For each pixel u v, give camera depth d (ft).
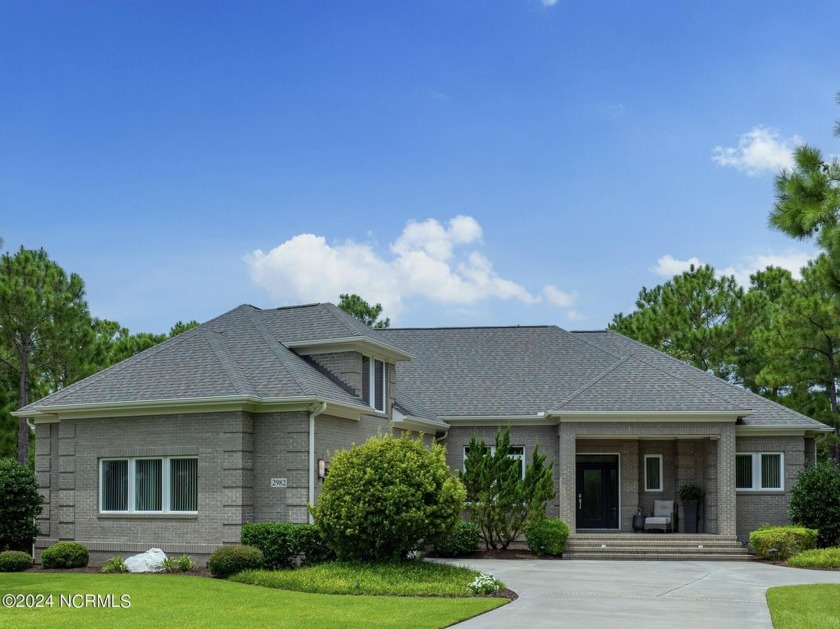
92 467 82.64
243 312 97.55
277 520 77.77
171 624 48.01
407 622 48.78
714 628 49.39
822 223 46.44
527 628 48.65
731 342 156.35
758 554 94.73
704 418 100.32
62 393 85.61
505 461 97.60
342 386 89.35
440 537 70.59
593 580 73.20
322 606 54.54
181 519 78.64
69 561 77.92
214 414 78.64
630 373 107.86
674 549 96.17
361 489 69.05
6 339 122.42
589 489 113.09
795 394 128.57
